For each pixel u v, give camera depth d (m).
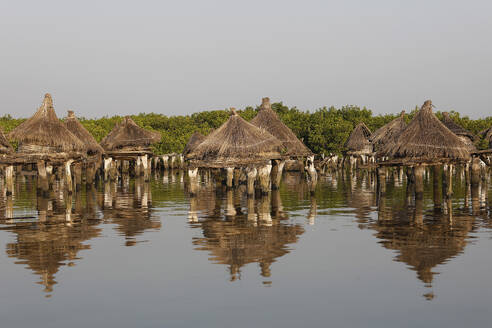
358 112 70.75
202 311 8.70
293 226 16.81
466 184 31.19
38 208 22.12
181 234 15.44
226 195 27.95
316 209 21.33
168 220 18.36
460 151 23.78
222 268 11.34
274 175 30.59
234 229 16.31
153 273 10.97
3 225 17.28
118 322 8.23
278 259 12.12
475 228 16.03
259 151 25.48
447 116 38.59
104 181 39.00
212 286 10.03
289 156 30.64
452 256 12.22
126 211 21.02
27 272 11.05
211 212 20.59
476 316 8.43
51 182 33.62
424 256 12.26
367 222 17.52
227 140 25.73
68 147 27.81
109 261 12.01
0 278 10.61
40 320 8.34
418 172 24.33
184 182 40.09
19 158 26.83
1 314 8.61
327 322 8.21
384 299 9.23
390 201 24.02
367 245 13.59
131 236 15.13
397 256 12.28
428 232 15.40
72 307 8.91
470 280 10.27
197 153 26.14
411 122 25.61
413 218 18.33
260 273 10.92
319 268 11.27
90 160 32.62
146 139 40.62
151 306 8.95
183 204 23.56
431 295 9.42
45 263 11.84
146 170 39.75
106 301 9.20
